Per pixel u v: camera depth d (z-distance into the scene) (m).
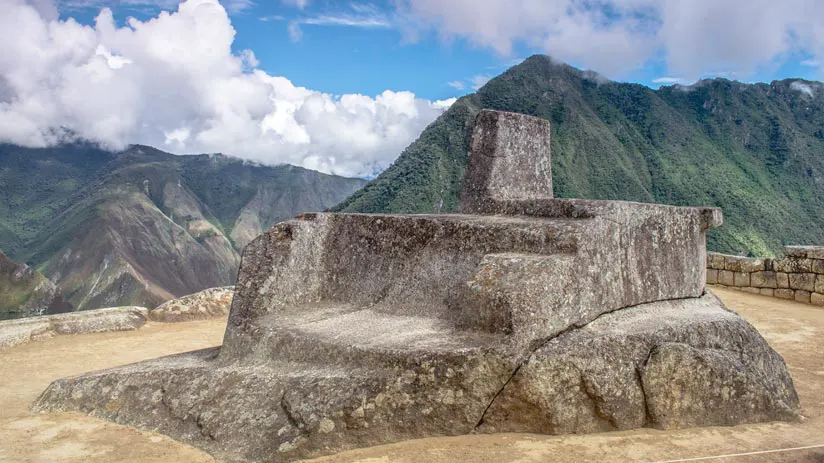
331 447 3.64
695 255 5.86
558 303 4.22
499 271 4.28
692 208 5.93
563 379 3.96
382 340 4.19
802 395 5.42
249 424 3.90
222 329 8.87
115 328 8.70
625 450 3.73
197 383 4.40
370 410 3.72
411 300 5.09
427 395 3.79
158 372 4.64
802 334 8.19
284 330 4.69
